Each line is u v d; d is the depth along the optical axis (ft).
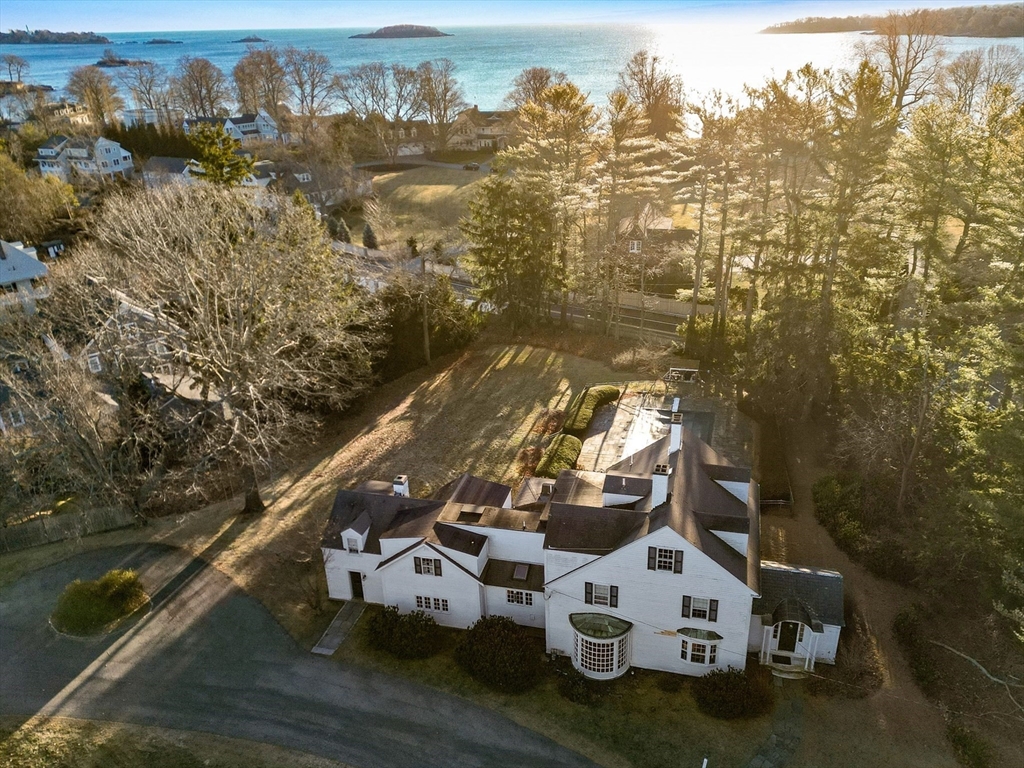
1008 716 99.50
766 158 171.63
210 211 175.94
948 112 161.99
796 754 96.78
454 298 224.94
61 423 145.28
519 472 160.86
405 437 179.42
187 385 194.39
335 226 310.24
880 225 167.63
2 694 113.09
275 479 167.12
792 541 133.69
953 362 132.16
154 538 148.46
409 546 119.03
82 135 426.92
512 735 102.42
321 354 171.12
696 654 108.17
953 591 119.03
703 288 209.77
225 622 125.18
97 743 104.17
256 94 612.29
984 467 116.26
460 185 387.96
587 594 109.29
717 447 161.38
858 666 107.96
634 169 216.33
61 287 181.16
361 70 592.19
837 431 160.56
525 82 475.31
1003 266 138.51
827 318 157.38
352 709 107.76
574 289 228.02
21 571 141.49
